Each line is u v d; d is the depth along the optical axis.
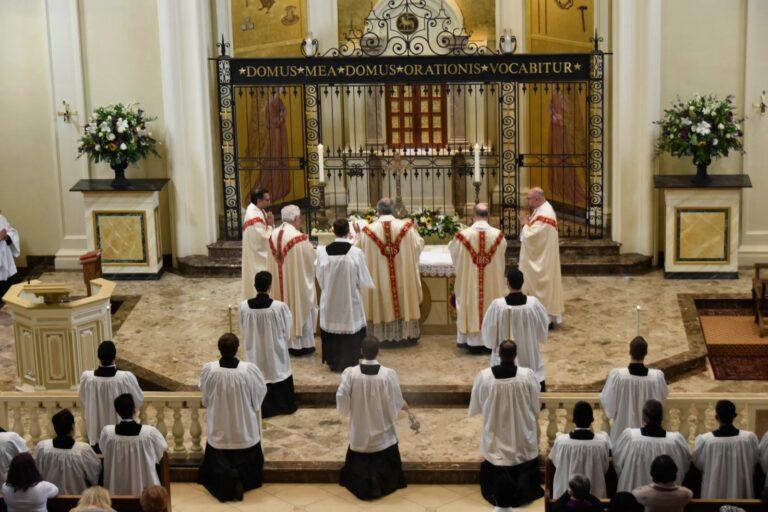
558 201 19.03
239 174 18.31
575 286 16.33
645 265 16.88
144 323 15.11
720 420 9.59
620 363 13.45
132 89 17.25
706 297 15.60
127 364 13.68
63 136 17.45
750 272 16.77
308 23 18.86
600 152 17.41
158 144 17.30
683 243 16.38
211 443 11.01
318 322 14.16
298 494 11.08
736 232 16.30
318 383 13.07
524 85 17.05
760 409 10.76
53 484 9.50
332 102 18.20
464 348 13.94
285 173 19.23
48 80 17.30
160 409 11.29
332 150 19.14
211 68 17.52
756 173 16.89
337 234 13.00
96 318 13.05
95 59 17.22
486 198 19.11
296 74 16.86
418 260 13.85
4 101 17.45
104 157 16.55
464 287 13.69
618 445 9.73
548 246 14.39
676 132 16.09
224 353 10.87
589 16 17.69
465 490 11.09
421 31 19.03
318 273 13.06
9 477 8.91
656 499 8.50
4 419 11.39
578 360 13.57
